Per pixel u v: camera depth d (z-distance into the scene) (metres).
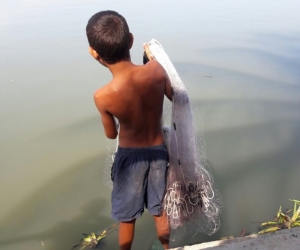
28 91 5.34
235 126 4.46
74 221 3.26
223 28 8.05
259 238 2.05
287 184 3.60
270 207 3.35
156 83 2.14
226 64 6.14
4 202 3.45
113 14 2.06
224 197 3.44
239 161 3.90
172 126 2.37
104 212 3.36
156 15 9.02
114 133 2.31
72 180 3.72
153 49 2.36
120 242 2.59
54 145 4.20
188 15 9.09
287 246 1.98
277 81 5.57
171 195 2.44
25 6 10.09
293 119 4.58
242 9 9.80
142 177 2.33
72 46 6.99
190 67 5.99
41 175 3.78
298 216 3.14
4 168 3.86
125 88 2.10
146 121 2.22
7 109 4.88
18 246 3.00
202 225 2.95
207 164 3.84
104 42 2.00
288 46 6.97
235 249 1.99
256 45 7.02
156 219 2.54
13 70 5.99
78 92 5.32
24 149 4.14
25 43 7.15
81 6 9.96
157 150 2.31
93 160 3.98
